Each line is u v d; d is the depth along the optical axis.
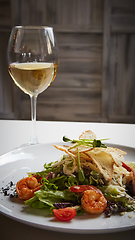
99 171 0.50
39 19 1.59
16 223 0.43
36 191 0.48
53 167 0.53
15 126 0.78
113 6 1.54
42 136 0.71
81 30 1.58
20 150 0.60
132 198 0.48
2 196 0.48
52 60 0.62
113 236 0.42
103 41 1.58
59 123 0.80
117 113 1.71
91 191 0.46
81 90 1.68
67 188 0.50
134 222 0.43
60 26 1.59
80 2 1.55
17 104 1.71
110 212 0.45
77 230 0.40
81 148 0.51
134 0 1.53
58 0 1.56
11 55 0.61
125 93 1.67
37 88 0.63
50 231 0.42
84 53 1.62
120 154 0.52
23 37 0.61
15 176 0.54
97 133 0.73
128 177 0.52
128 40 1.59
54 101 1.71
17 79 0.62
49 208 0.46
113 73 1.65
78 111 1.72
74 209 0.44
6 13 1.59
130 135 0.72
